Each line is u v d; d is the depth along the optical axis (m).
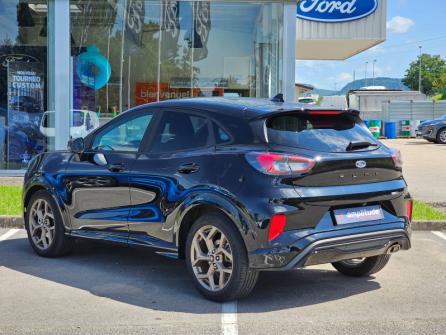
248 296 5.50
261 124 5.14
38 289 5.71
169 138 5.82
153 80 14.05
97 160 6.29
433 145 28.56
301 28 21.55
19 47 13.55
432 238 8.29
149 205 5.79
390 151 5.52
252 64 13.90
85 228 6.49
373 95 46.97
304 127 5.28
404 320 4.87
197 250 5.36
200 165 5.35
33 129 13.66
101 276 6.18
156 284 5.89
